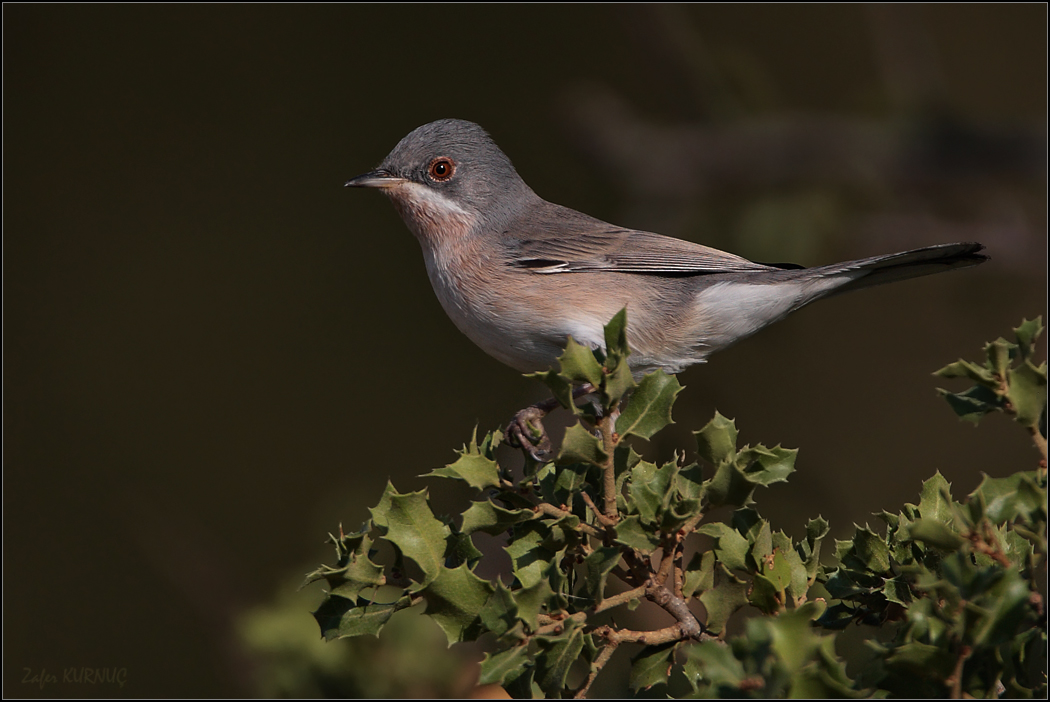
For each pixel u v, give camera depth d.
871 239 13.99
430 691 8.92
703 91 15.09
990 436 16.89
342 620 5.38
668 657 5.50
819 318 17.19
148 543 17.72
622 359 5.13
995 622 4.12
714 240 13.84
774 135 13.84
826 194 13.78
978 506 4.47
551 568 5.15
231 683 12.66
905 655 4.25
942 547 4.60
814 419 16.83
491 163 10.27
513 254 9.73
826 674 4.00
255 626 9.08
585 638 4.98
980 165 13.56
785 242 13.46
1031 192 14.92
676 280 9.66
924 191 14.61
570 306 9.60
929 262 9.09
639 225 14.25
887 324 17.34
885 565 5.54
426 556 5.25
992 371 4.60
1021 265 14.27
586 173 17.44
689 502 5.18
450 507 9.64
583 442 5.18
